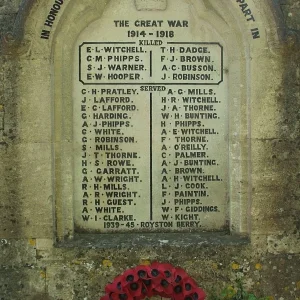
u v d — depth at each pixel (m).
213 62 1.74
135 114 1.73
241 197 1.72
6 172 1.67
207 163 1.75
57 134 1.69
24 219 1.68
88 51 1.72
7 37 1.63
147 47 1.73
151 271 1.48
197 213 1.75
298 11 1.69
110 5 1.72
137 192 1.75
